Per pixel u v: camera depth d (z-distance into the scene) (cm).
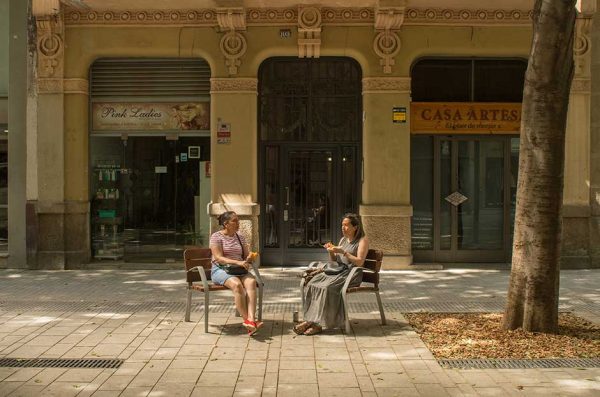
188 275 748
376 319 762
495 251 1212
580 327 706
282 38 1145
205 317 700
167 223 1207
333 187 1197
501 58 1191
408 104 1148
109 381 542
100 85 1193
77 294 940
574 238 1155
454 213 1205
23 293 948
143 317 779
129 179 1209
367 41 1146
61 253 1167
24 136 1172
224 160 1152
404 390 518
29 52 1161
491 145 1205
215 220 1152
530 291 676
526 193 670
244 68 1148
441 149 1204
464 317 762
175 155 1199
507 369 569
